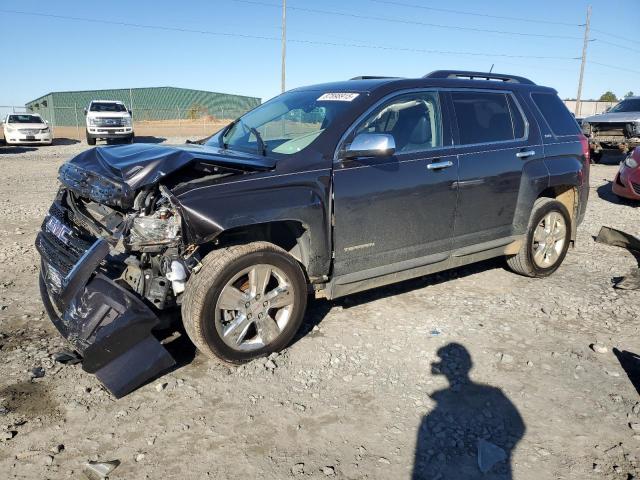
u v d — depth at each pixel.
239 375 3.61
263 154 4.09
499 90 5.15
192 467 2.76
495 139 4.96
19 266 5.83
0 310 4.64
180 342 4.08
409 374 3.67
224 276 3.46
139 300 3.33
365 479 2.69
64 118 40.41
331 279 4.07
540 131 5.33
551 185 5.32
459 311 4.71
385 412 3.24
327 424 3.12
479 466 2.78
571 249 6.71
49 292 4.01
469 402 3.35
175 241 3.33
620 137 15.86
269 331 3.76
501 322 4.49
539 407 3.30
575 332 4.31
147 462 2.79
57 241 3.99
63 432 3.02
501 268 5.91
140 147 3.90
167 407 3.27
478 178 4.71
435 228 4.52
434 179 4.41
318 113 4.30
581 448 2.93
